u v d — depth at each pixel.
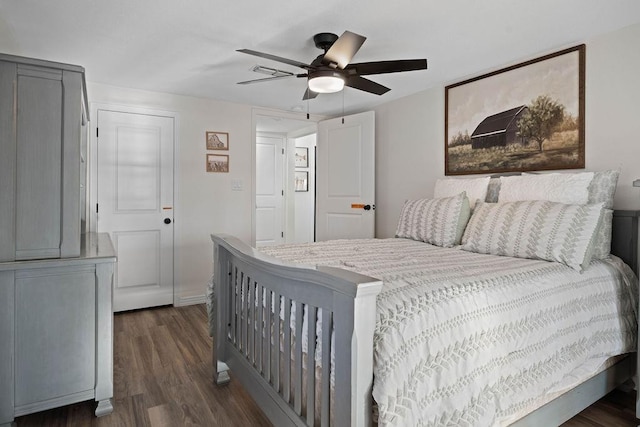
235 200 4.15
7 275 1.72
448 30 2.29
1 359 1.71
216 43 2.51
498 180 2.70
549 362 1.56
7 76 1.75
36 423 1.83
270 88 3.58
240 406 1.98
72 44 2.54
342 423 1.14
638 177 2.19
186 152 3.88
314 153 6.50
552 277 1.70
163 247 3.80
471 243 2.37
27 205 1.79
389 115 3.97
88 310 1.88
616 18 2.14
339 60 2.14
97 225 3.50
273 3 2.00
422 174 3.60
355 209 4.14
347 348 1.12
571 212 1.98
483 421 1.28
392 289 1.33
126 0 1.98
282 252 2.25
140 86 3.52
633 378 2.12
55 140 1.84
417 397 1.15
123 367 2.44
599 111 2.35
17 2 1.99
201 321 3.37
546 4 1.99
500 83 2.90
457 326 1.31
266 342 1.68
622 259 2.13
